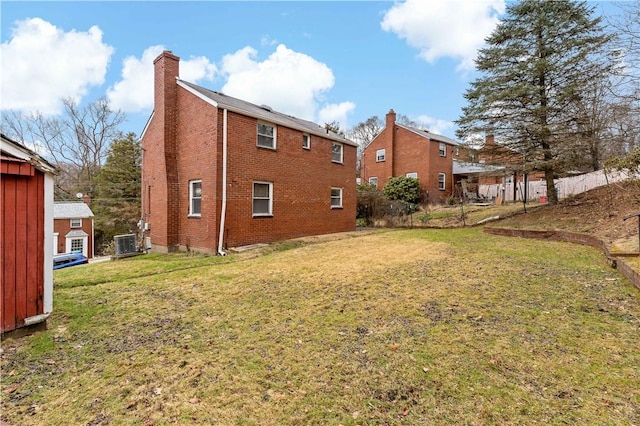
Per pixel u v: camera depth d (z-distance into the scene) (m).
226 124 9.72
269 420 2.13
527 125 11.73
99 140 29.47
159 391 2.47
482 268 6.06
